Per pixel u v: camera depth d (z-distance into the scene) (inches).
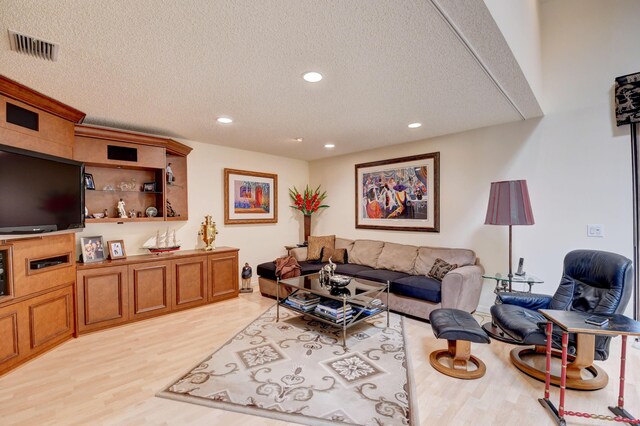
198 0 55.0
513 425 67.2
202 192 173.3
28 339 96.5
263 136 158.9
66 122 112.0
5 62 78.0
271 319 134.7
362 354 100.7
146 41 69.1
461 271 125.0
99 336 115.9
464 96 103.7
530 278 113.5
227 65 81.2
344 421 68.4
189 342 110.7
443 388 81.4
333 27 64.1
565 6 120.3
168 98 105.0
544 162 125.6
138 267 131.7
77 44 70.0
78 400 76.6
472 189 146.9
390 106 113.3
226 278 164.9
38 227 96.9
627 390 80.0
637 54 106.3
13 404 75.2
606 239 112.0
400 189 175.5
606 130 111.9
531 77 98.3
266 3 56.1
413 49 73.0
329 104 111.4
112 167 140.6
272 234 209.5
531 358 97.8
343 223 209.3
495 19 61.5
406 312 134.6
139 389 81.3
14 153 89.6
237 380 85.2
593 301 87.4
